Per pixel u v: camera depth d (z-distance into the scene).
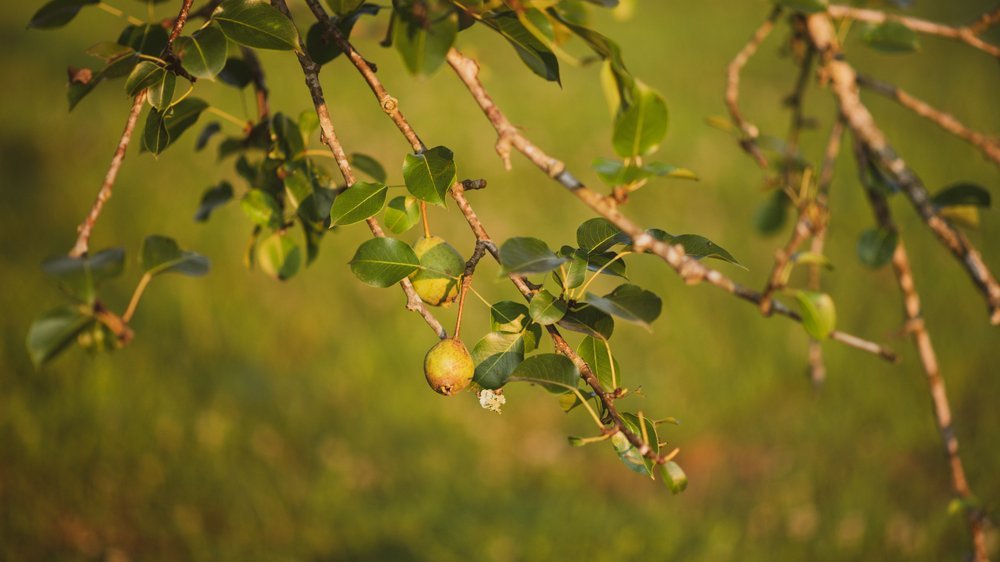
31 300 5.31
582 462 4.91
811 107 8.64
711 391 5.17
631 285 1.37
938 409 2.36
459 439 4.93
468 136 7.75
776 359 5.34
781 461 4.82
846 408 5.08
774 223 3.16
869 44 2.43
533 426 5.10
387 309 5.55
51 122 7.68
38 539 4.06
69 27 10.03
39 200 6.51
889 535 4.29
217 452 4.57
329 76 8.62
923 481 4.62
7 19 10.29
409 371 5.23
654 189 7.07
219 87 8.26
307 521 4.37
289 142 1.97
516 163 7.29
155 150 1.59
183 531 4.21
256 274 5.79
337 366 5.24
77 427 4.53
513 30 1.38
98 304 1.24
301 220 2.09
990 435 4.81
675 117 8.35
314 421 4.91
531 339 1.46
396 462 4.77
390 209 1.52
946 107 8.63
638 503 4.61
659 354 5.36
